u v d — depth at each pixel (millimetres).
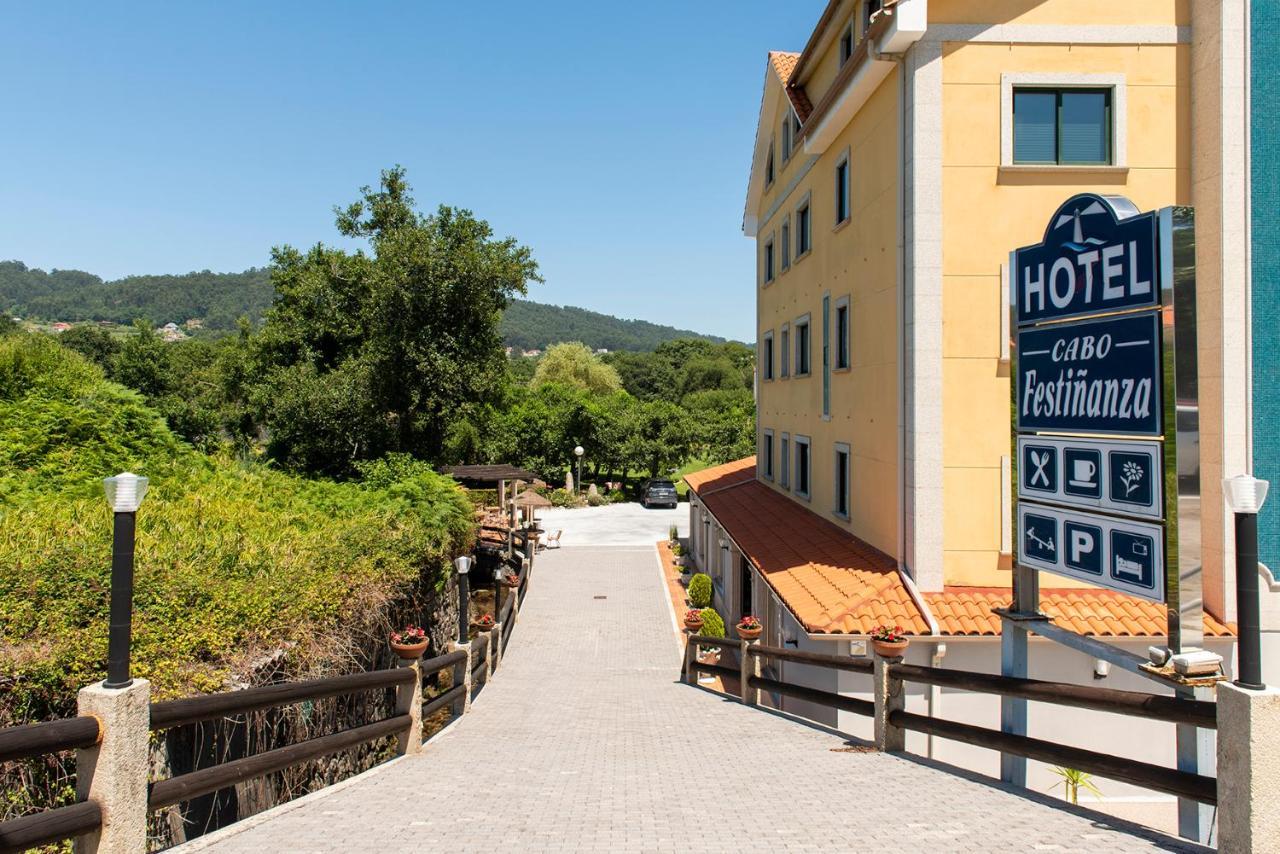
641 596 22859
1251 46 10367
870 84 12609
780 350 20641
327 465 26906
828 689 10727
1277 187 10352
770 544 15336
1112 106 11117
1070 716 10102
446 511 14547
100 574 6703
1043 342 5676
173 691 5723
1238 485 3484
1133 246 4863
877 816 4844
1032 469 5754
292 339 31062
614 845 4426
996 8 11125
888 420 12211
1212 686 4246
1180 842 4078
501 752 7387
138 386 44375
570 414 46594
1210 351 10516
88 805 3377
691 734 8398
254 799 6719
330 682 5492
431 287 25438
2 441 11734
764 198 22812
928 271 11203
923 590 11094
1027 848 4117
